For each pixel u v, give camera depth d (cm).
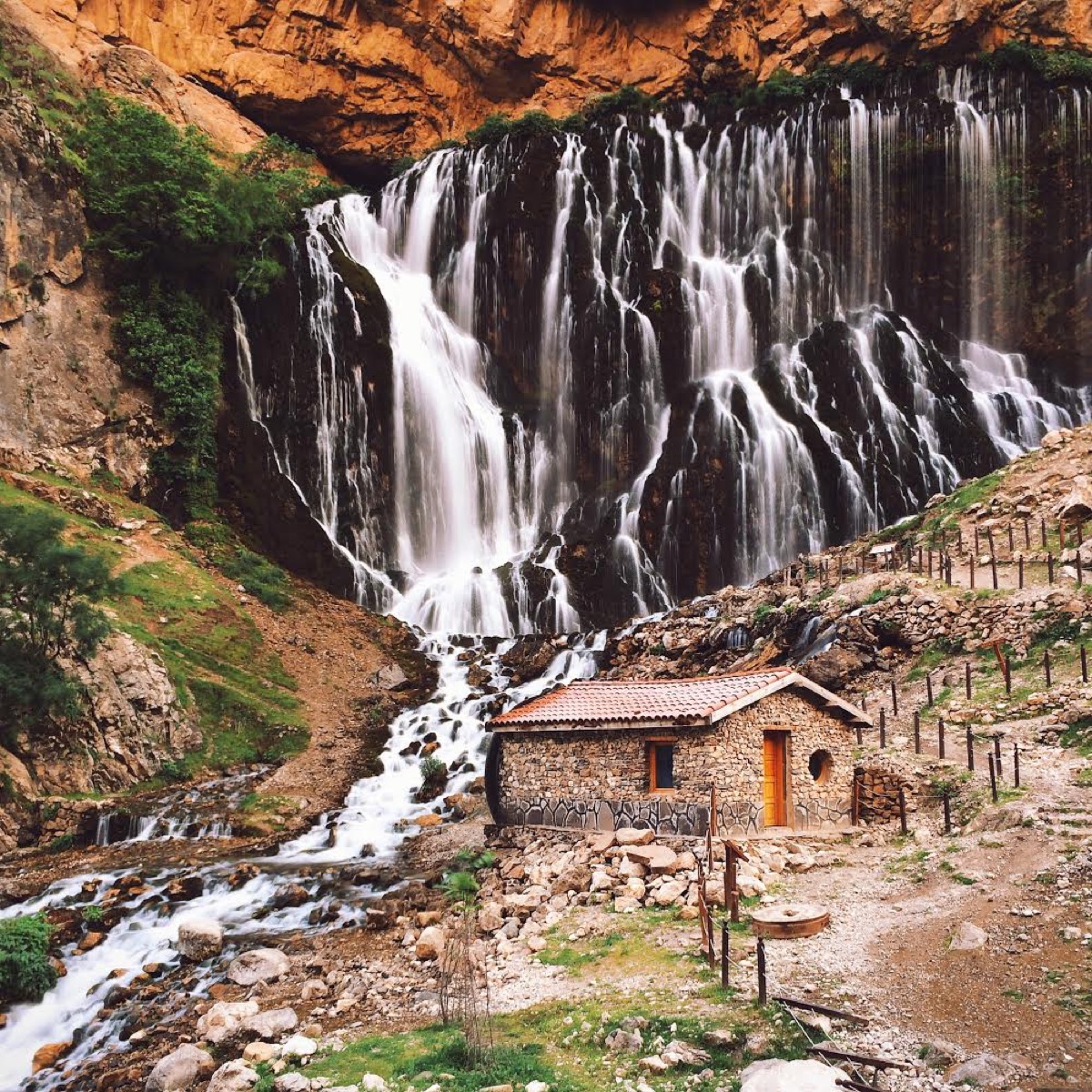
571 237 5978
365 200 6481
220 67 6831
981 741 2498
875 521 4953
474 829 2739
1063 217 6006
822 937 1611
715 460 5191
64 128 4988
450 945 1805
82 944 2131
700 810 2033
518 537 5606
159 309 4881
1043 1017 1291
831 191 6219
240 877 2461
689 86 7112
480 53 7088
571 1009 1495
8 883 2523
